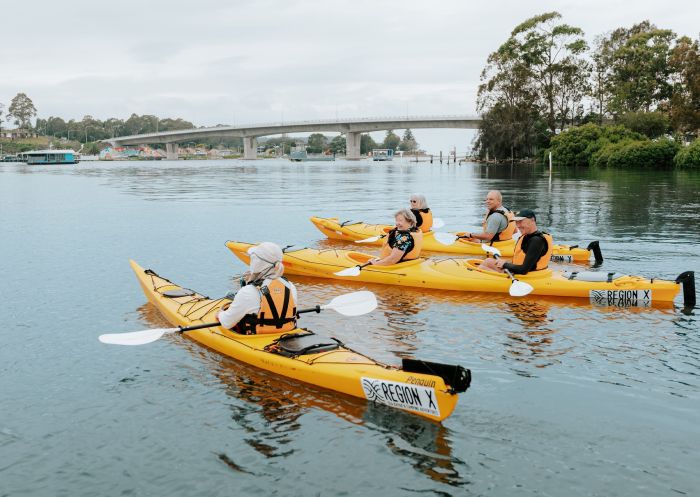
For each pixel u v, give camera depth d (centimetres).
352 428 470
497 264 895
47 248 1277
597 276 844
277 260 583
